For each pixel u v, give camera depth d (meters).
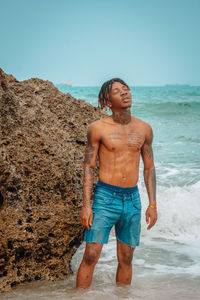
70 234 3.30
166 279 3.47
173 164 9.75
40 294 2.95
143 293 3.04
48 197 3.21
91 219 2.90
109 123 2.96
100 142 2.96
